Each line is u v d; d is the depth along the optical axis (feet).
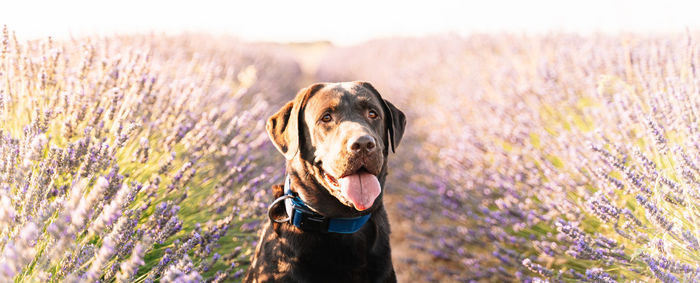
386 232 8.61
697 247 7.41
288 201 8.18
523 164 13.53
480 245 12.75
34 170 7.14
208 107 14.20
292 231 7.86
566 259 10.45
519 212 12.24
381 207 8.72
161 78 12.98
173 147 10.61
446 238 13.56
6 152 7.00
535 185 12.59
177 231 8.63
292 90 35.42
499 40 24.85
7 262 4.36
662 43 14.34
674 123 9.70
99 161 7.51
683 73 11.59
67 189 7.83
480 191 14.17
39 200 6.27
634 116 10.71
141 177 9.90
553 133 14.11
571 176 12.01
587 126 13.92
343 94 7.99
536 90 16.17
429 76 28.91
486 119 17.49
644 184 9.03
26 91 9.90
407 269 13.26
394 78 34.12
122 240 7.05
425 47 36.06
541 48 20.35
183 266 7.00
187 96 11.76
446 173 15.93
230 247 10.64
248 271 8.80
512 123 15.71
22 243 4.44
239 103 16.66
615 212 8.90
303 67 67.41
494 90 19.51
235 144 11.71
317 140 7.84
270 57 42.42
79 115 9.15
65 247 4.94
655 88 11.44
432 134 21.02
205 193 11.19
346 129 7.39
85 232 7.41
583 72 15.52
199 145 10.75
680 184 8.58
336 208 7.79
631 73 13.07
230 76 18.81
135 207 8.62
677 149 8.47
